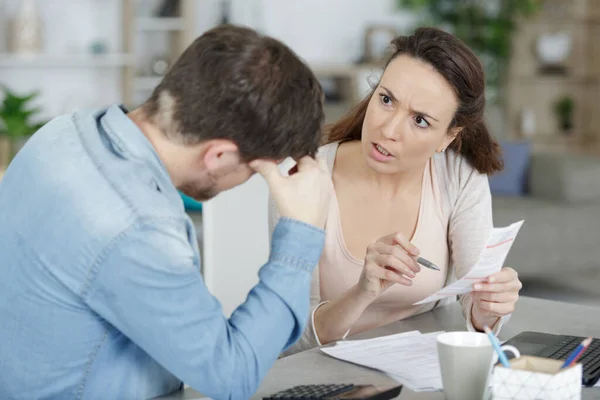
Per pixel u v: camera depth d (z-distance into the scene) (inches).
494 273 63.9
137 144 46.0
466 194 77.9
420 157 69.7
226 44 44.8
